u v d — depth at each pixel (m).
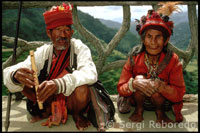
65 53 2.11
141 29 2.07
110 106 2.20
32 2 2.79
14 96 2.88
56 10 1.94
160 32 1.98
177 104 2.21
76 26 3.01
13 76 1.95
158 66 2.14
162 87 2.04
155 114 2.40
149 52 2.07
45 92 1.87
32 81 1.93
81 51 2.13
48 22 1.97
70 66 2.13
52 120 2.10
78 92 1.97
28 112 2.49
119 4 2.96
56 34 1.97
